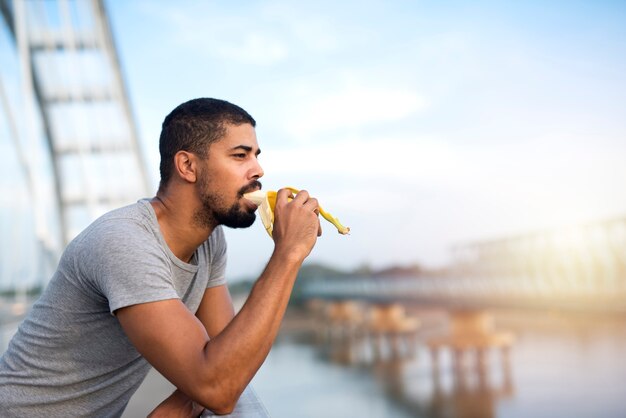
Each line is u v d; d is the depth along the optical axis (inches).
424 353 1062.4
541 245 646.5
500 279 717.9
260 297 42.3
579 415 471.8
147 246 44.5
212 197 47.3
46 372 47.9
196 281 52.1
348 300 1487.5
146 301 41.8
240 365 40.2
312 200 48.0
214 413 42.1
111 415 52.1
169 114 48.4
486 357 749.9
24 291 380.2
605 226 535.2
